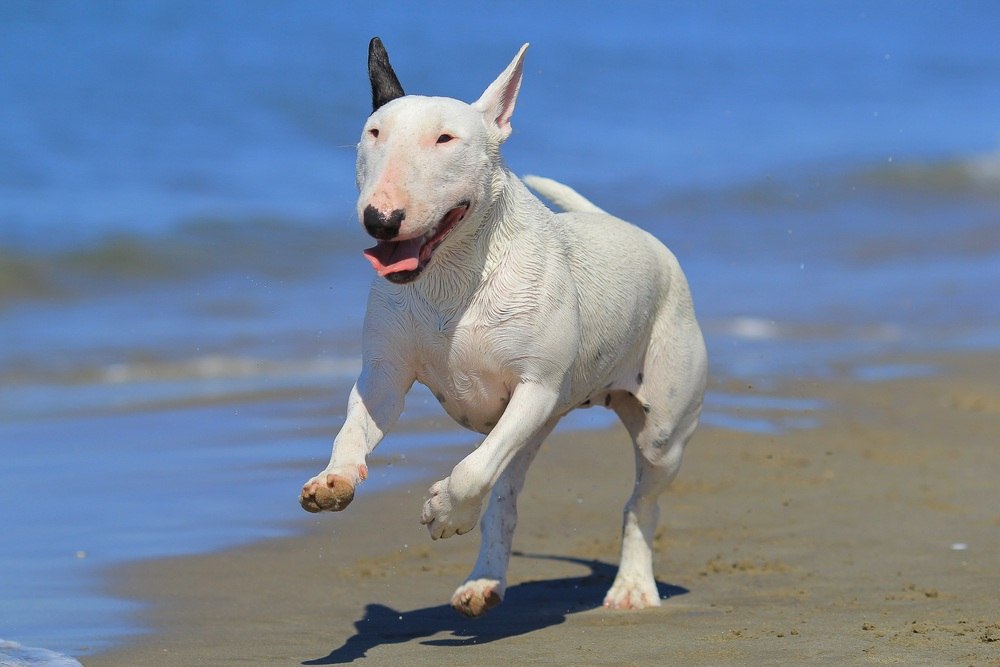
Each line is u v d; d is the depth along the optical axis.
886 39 86.44
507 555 10.48
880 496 15.05
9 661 9.25
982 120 57.06
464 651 9.64
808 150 47.50
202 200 33.62
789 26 89.06
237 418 18.02
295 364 21.38
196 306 25.61
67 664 9.26
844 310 26.17
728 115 54.84
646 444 11.46
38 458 16.02
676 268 11.55
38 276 26.86
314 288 27.20
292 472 15.45
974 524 13.87
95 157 37.84
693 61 68.75
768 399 19.58
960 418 18.83
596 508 14.73
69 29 56.88
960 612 10.38
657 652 9.44
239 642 9.94
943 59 77.62
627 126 50.12
